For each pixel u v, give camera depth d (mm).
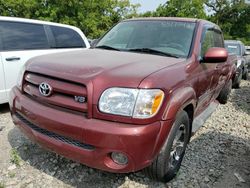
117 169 2428
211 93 4410
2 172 3018
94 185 2914
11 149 3500
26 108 2734
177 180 3127
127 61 2861
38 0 23984
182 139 3141
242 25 46875
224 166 3512
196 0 33312
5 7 24328
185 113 2936
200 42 3633
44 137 2645
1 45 4855
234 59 7074
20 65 5047
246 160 3715
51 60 2910
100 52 3412
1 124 4305
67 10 24422
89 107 2367
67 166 3193
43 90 2637
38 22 5574
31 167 3139
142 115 2332
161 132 2441
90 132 2328
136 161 2371
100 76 2438
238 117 5660
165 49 3459
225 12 46312
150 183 3027
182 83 2797
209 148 3992
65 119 2438
